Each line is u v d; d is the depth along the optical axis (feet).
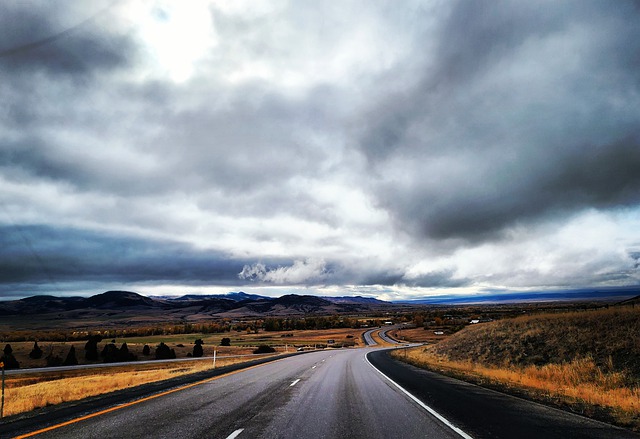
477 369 69.97
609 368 51.98
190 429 22.47
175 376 58.95
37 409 31.27
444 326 506.89
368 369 69.97
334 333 522.06
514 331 90.68
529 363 67.26
